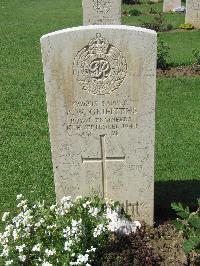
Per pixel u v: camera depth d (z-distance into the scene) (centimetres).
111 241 172
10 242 162
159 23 552
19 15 663
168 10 669
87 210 169
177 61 408
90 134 182
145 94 174
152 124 178
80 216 165
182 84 355
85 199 177
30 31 554
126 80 172
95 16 423
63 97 176
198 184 223
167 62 406
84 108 178
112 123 180
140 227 188
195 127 285
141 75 171
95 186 192
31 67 412
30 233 165
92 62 170
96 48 168
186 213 175
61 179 192
